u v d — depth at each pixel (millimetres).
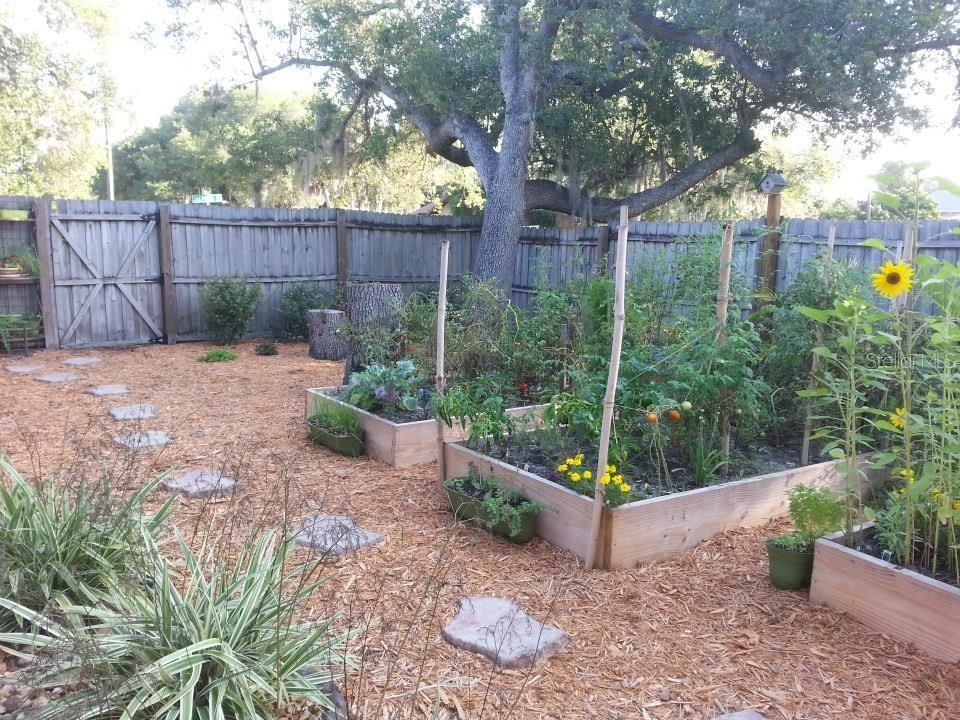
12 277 8875
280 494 4066
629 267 7320
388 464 5027
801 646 2826
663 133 12547
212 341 10508
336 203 14883
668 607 3127
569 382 5730
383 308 9156
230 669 2102
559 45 11859
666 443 4273
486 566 3467
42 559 2643
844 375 4594
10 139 19172
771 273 6184
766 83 9938
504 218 10844
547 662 2670
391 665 2516
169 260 10016
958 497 2893
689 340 4320
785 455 4770
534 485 3822
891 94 9602
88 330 9586
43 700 2092
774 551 3281
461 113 11648
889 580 2883
